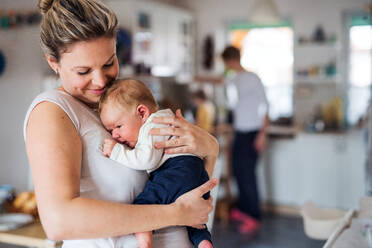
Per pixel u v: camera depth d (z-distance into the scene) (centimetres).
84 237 106
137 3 579
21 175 478
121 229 108
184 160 134
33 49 469
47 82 455
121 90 134
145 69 577
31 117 117
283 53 705
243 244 415
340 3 649
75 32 110
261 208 529
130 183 126
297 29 677
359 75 654
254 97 465
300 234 442
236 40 743
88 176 120
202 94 545
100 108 133
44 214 105
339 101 550
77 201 105
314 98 668
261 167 530
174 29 689
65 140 112
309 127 529
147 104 138
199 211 122
